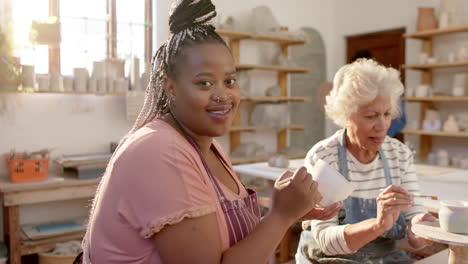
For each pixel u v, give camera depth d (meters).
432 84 5.01
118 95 4.12
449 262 1.18
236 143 4.90
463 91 4.53
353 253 1.60
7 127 3.64
